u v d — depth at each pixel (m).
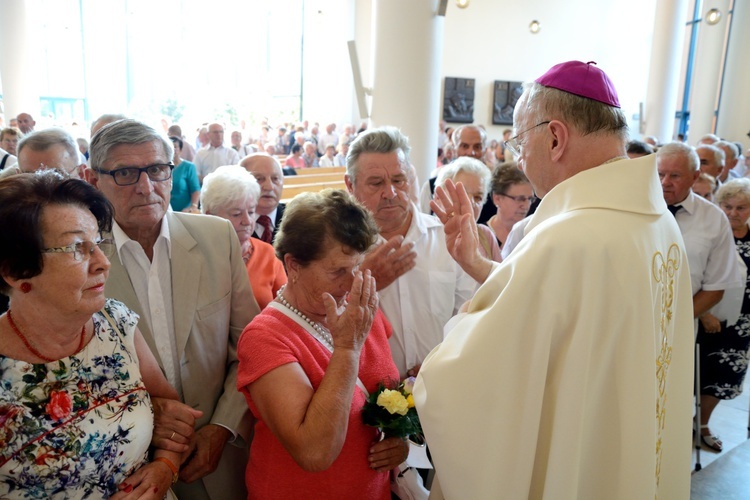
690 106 12.30
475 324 1.14
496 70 14.01
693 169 2.69
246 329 1.32
